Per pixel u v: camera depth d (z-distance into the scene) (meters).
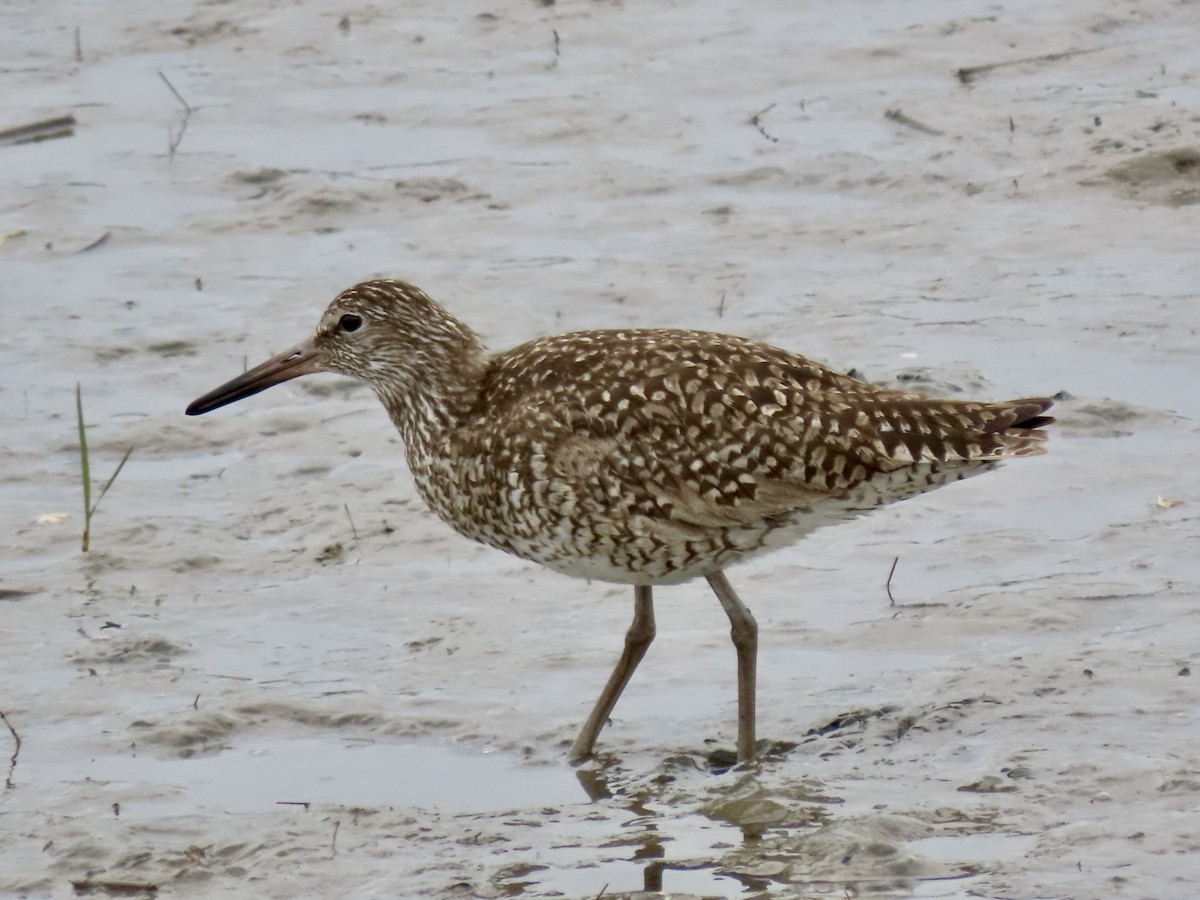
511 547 11.86
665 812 10.59
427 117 23.50
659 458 10.99
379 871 9.97
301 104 24.02
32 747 11.56
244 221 20.70
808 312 17.77
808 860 9.74
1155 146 20.41
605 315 18.05
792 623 12.87
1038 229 19.33
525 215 20.58
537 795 10.92
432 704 12.02
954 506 14.34
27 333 18.12
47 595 13.58
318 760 11.42
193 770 11.30
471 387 12.03
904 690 11.79
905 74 24.12
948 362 16.41
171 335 17.97
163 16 26.84
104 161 22.38
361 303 12.41
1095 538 13.58
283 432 16.19
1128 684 11.47
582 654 12.65
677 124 22.91
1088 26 25.16
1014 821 10.02
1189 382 15.91
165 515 14.81
